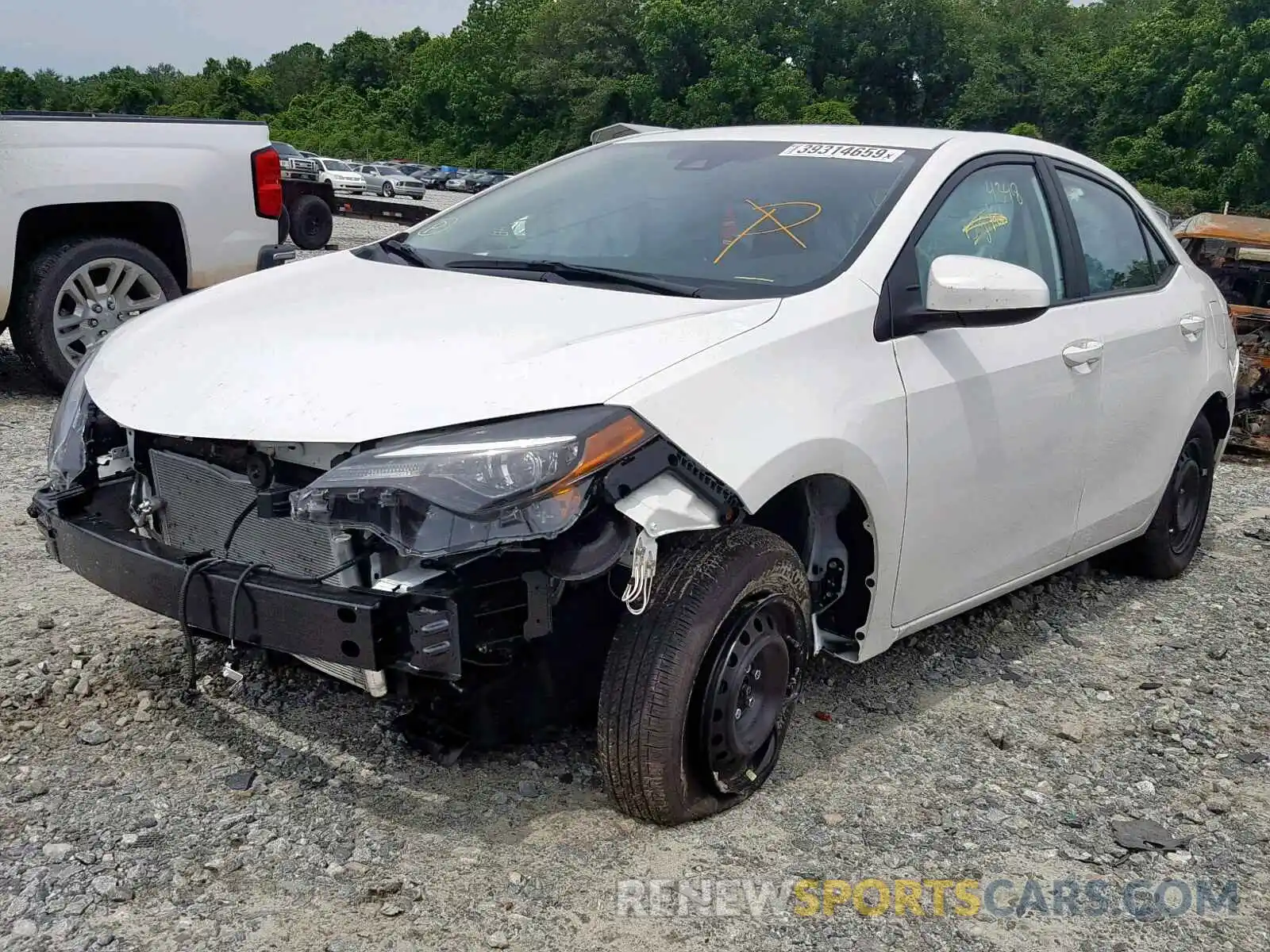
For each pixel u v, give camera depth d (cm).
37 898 247
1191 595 506
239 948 238
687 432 266
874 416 312
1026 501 385
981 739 356
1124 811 322
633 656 273
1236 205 6216
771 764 312
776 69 7838
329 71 12000
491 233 388
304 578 264
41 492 320
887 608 337
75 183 661
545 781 307
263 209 750
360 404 262
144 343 322
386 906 253
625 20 8581
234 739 317
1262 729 379
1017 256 392
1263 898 287
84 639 369
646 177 394
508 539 241
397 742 320
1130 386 432
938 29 7756
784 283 323
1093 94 7500
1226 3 6375
